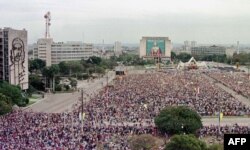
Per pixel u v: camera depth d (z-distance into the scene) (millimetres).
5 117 179625
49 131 148500
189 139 115312
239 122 184375
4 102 190000
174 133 152250
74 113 193125
